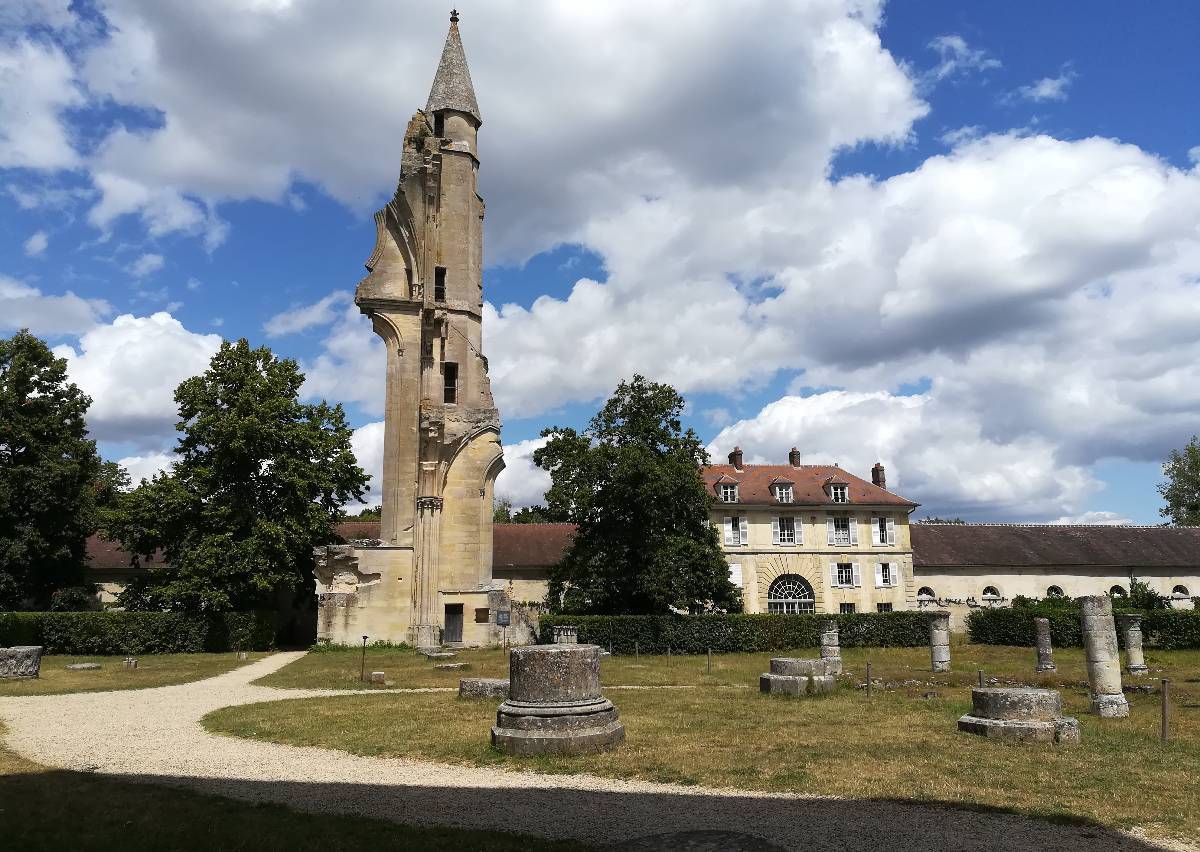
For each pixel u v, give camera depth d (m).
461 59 44.38
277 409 37.69
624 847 6.84
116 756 11.62
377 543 36.81
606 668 27.20
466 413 38.91
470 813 8.47
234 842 7.16
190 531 36.34
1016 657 32.16
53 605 41.03
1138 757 11.21
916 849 7.23
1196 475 69.75
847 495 53.53
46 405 40.16
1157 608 45.38
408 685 21.52
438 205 40.69
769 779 9.83
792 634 37.12
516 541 53.03
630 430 38.50
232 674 24.89
